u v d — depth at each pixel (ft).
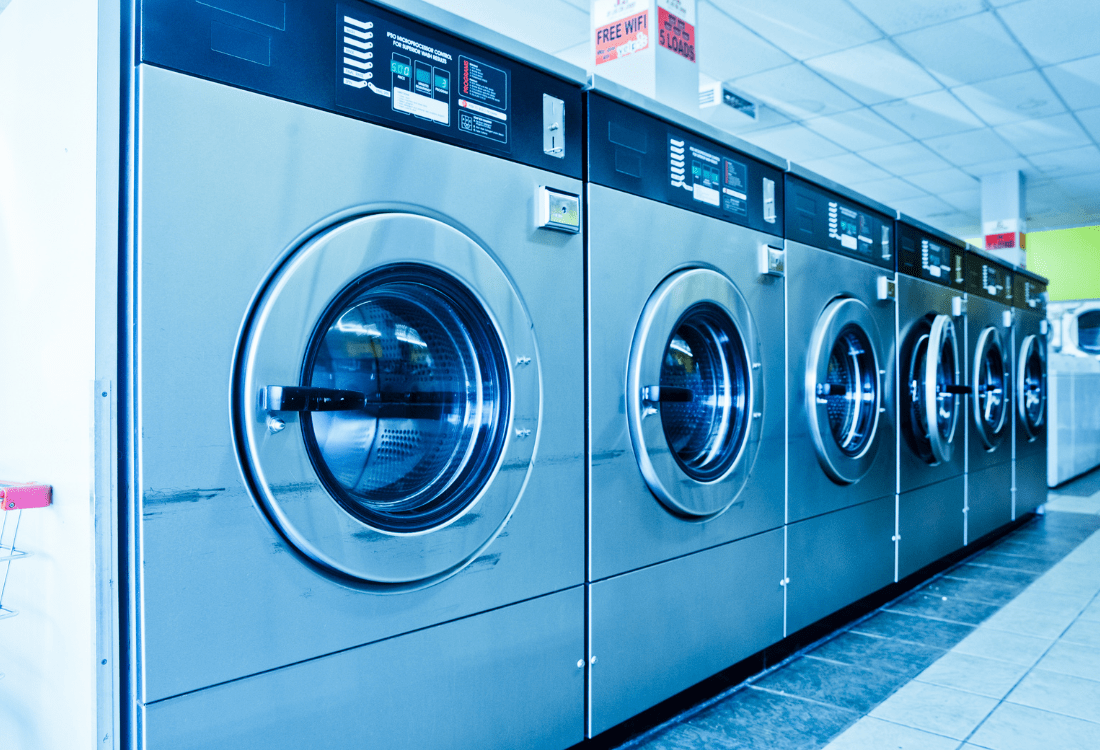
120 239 3.51
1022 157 20.08
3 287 4.37
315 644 4.06
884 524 10.11
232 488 3.71
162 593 3.48
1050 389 20.93
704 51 13.46
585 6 11.94
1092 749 6.13
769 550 7.78
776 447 7.88
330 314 4.11
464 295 4.75
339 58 4.18
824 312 8.82
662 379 7.14
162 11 3.49
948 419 11.98
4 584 4.15
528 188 5.23
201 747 3.62
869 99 15.81
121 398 3.51
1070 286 29.43
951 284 12.50
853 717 6.79
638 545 6.16
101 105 3.44
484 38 4.91
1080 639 8.81
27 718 4.12
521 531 5.15
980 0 11.58
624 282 6.04
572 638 5.60
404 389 5.09
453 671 4.76
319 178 4.05
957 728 6.53
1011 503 15.19
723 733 6.49
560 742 5.53
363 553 4.16
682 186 6.69
